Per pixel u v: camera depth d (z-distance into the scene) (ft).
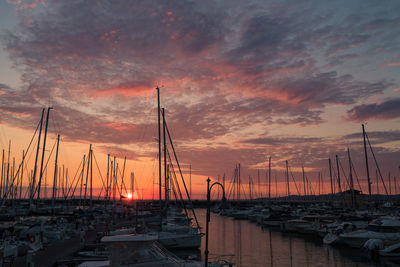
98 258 95.20
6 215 141.79
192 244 131.23
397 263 107.55
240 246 143.84
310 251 130.11
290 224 192.44
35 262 84.38
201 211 450.71
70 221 158.61
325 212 250.78
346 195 330.34
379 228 130.93
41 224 128.77
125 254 61.00
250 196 444.14
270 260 113.39
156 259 62.13
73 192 248.32
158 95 165.78
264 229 215.92
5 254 81.46
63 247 109.29
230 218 327.06
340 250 132.16
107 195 281.33
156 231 133.39
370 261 110.83
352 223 160.45
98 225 182.50
